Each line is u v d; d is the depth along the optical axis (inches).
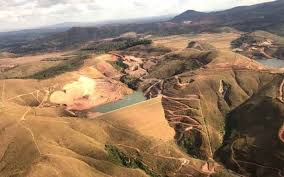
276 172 5585.6
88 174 4916.3
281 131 6146.7
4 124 5807.1
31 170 4660.4
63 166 4815.5
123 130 6481.3
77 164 5022.1
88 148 5625.0
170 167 5797.2
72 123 6274.6
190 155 6471.5
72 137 5787.4
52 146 5374.0
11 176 4680.1
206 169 5876.0
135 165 5757.9
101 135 6215.6
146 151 6008.9
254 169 5812.0
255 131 6520.7
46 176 4589.1
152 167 5777.6
